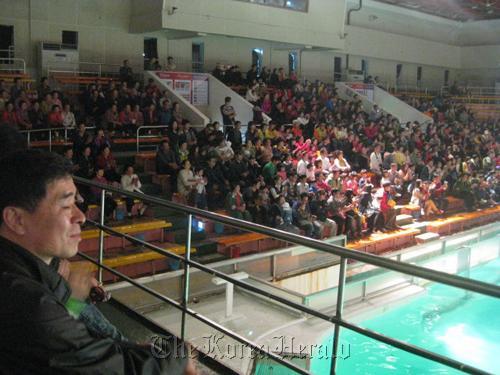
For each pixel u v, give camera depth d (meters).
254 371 5.35
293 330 8.19
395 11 28.88
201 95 19.05
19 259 1.33
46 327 1.17
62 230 1.39
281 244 11.66
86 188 9.98
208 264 9.38
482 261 15.44
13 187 1.34
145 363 1.32
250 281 9.38
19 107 12.04
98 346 1.25
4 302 1.19
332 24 22.78
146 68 19.61
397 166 17.41
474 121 28.00
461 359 8.89
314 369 7.82
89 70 18.33
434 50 32.03
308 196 12.56
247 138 15.46
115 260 8.93
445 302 11.62
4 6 16.59
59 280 1.41
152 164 13.11
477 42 33.25
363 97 23.89
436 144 20.56
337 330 2.36
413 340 9.67
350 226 13.07
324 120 19.19
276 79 21.31
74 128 12.70
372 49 28.11
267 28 20.55
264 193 11.80
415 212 15.59
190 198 11.44
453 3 28.88
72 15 17.89
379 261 2.12
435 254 13.82
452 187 17.92
